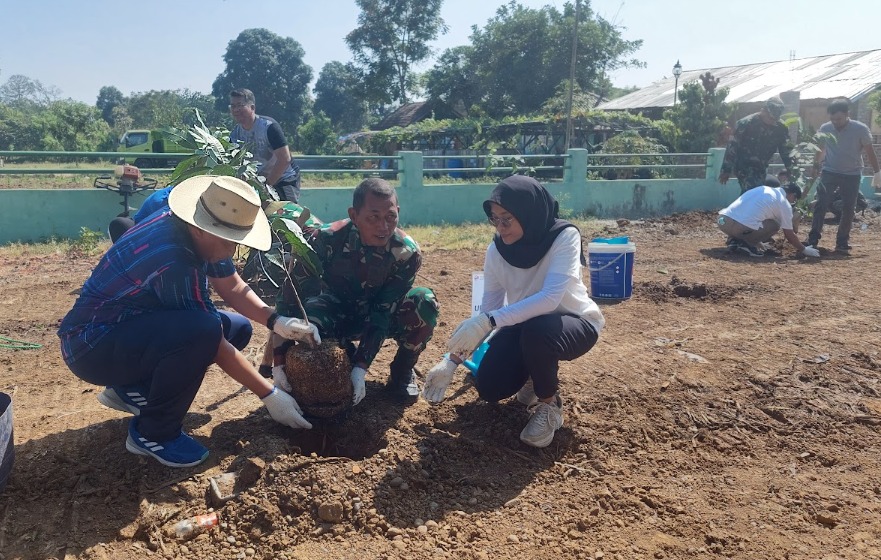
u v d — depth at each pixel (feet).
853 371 15.42
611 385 14.39
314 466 10.39
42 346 16.94
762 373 15.21
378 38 144.25
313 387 11.46
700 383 14.55
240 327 12.33
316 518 9.64
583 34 108.88
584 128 71.05
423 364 15.57
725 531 9.58
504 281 12.28
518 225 11.24
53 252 30.66
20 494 10.05
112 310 10.10
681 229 39.04
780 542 9.34
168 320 10.03
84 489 10.12
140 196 34.68
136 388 10.69
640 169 55.21
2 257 29.43
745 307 20.94
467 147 78.84
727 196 48.98
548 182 45.78
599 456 11.64
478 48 118.32
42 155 32.55
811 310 20.51
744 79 92.53
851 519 9.91
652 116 93.91
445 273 26.22
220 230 9.86
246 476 10.23
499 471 11.17
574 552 9.09
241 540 9.31
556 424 11.80
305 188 38.19
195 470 10.62
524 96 114.21
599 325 12.25
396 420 12.41
